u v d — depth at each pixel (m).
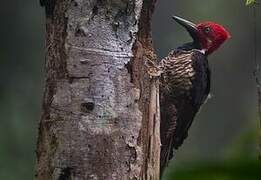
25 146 33.16
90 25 8.21
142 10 9.13
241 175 4.44
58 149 8.08
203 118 47.66
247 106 49.06
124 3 8.23
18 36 35.84
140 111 8.44
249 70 49.75
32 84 35.59
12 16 35.72
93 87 8.10
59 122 8.13
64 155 8.03
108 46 8.20
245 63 49.94
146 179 8.49
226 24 48.66
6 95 34.50
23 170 32.00
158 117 8.80
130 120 8.23
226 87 49.78
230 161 4.50
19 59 35.81
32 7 36.09
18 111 34.25
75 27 8.23
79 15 8.23
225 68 50.22
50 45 8.46
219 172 4.45
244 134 5.29
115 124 8.10
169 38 45.03
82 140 8.02
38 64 36.09
